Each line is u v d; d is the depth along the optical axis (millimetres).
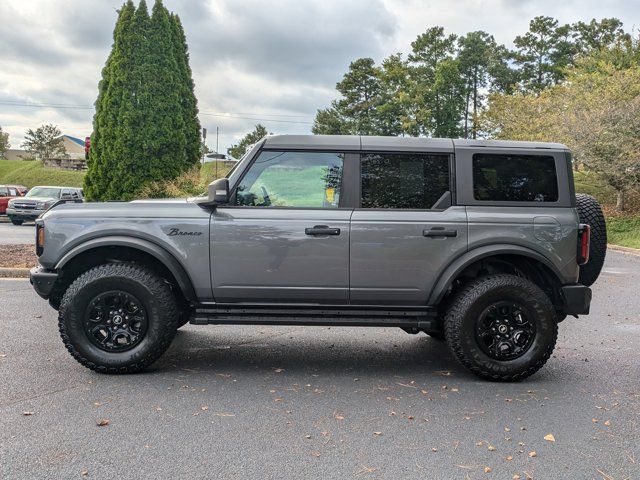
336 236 4660
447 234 4672
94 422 3682
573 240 4754
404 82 55469
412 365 5254
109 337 4695
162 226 4684
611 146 21875
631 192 25078
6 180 46531
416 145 4832
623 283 10570
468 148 4828
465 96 62969
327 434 3570
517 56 67188
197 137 20656
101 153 18297
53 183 45531
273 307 4820
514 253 4699
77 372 4742
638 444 3500
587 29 66562
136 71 17859
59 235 4707
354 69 65000
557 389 4582
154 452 3250
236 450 3299
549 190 4828
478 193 4793
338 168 4820
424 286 4723
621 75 25344
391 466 3139
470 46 63594
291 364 5203
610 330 6777
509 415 3975
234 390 4410
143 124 18031
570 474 3082
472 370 4730
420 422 3812
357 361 5355
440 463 3189
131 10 17984
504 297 4668
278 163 4840
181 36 20109
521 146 4863
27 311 7016
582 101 24156
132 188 18156
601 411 4086
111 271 4641
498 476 3045
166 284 4859
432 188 4809
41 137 60562
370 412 3986
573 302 4766
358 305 4812
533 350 4684
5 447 3279
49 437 3428
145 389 4371
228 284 4715
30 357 5133
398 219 4684
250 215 4699
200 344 5883
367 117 61094
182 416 3824
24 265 10148
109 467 3053
